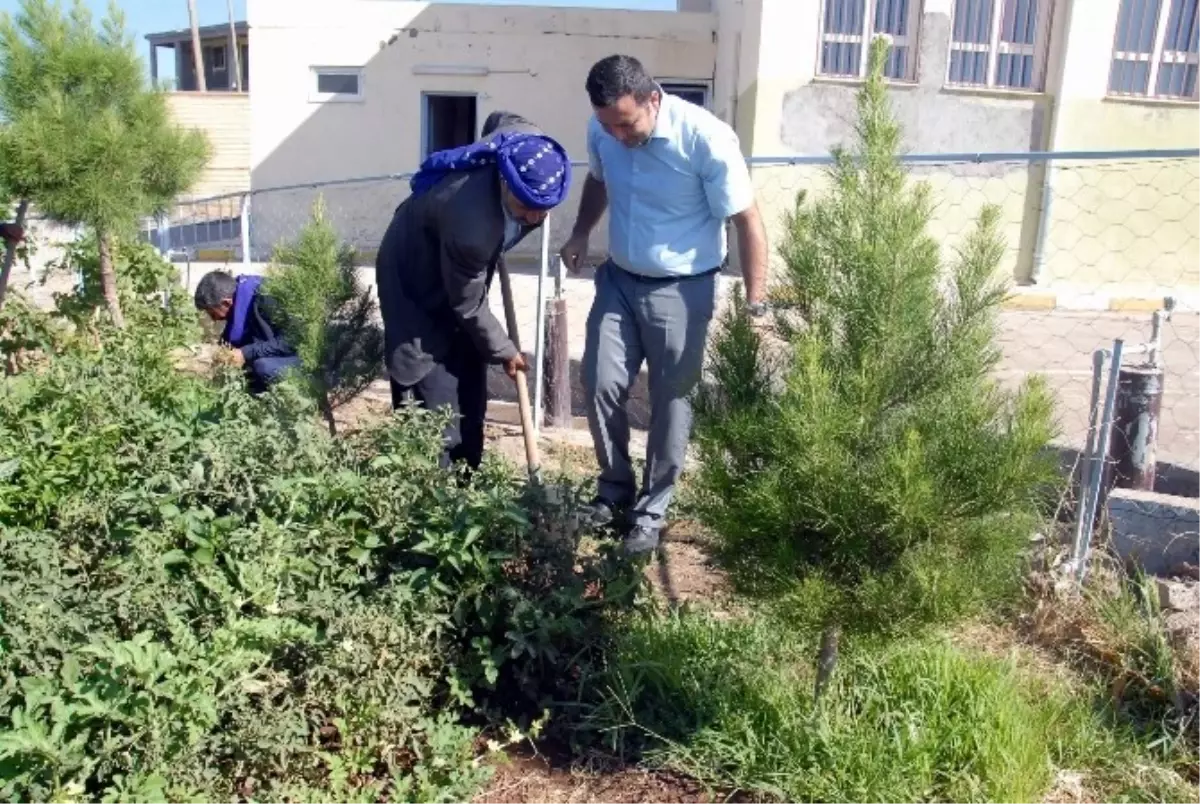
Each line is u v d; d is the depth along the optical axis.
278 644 2.91
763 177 13.39
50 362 5.36
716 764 3.17
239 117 21.14
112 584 3.25
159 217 6.51
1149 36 14.12
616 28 16.91
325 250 5.24
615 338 4.34
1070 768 3.16
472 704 3.23
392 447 3.71
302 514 3.37
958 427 2.87
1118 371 4.15
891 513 2.75
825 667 3.12
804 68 13.71
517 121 4.46
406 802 2.90
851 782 2.98
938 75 13.87
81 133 5.64
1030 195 14.31
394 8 16.84
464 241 4.02
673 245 4.11
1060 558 4.21
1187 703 3.42
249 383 5.38
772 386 3.04
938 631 3.06
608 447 4.50
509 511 3.39
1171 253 14.59
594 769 3.22
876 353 2.88
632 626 3.60
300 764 2.90
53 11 5.80
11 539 3.19
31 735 2.44
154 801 2.47
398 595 3.21
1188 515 4.20
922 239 2.94
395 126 17.19
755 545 2.98
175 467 3.69
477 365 4.66
